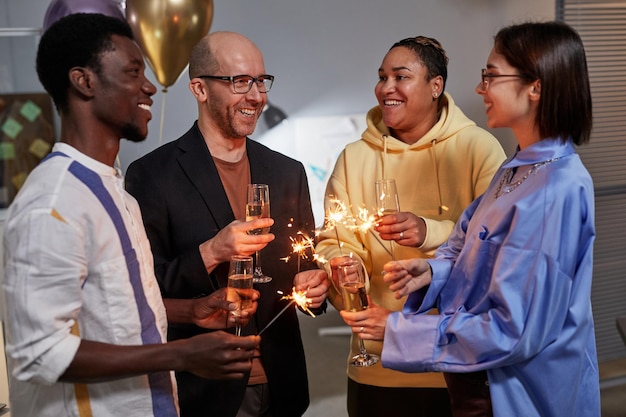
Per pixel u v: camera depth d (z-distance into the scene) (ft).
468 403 5.18
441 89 6.98
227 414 5.97
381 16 14.20
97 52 3.94
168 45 9.81
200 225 6.16
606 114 13.53
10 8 12.28
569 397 4.82
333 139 14.23
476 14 14.66
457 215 6.98
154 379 4.25
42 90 12.54
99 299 3.93
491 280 4.75
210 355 4.01
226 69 6.03
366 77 14.35
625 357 13.91
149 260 4.46
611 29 13.39
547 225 4.58
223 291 5.29
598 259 13.79
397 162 7.18
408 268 5.45
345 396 11.14
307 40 13.88
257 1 13.47
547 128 4.76
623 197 13.82
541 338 4.61
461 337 4.79
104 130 4.10
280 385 6.26
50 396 3.98
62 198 3.73
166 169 6.20
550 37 4.69
